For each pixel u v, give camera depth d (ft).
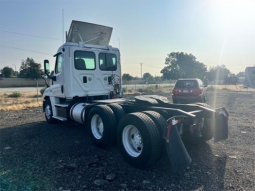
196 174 12.56
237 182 11.52
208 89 104.88
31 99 69.15
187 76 254.68
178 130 13.74
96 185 11.44
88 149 17.28
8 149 17.47
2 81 188.75
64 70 22.85
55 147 17.81
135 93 87.15
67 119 23.41
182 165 12.26
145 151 12.82
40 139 20.33
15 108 44.70
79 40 25.32
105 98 25.76
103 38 26.99
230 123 26.53
